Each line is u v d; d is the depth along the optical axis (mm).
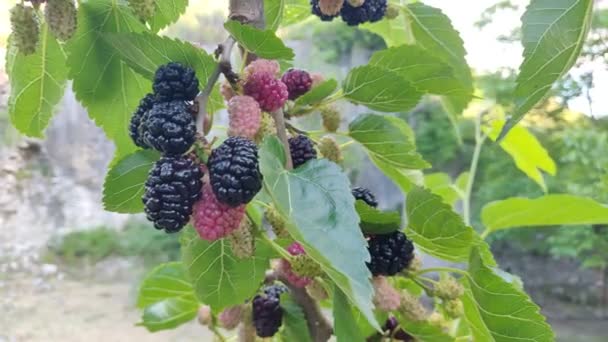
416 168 320
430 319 320
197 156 222
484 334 300
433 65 311
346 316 246
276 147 220
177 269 390
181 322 395
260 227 281
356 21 323
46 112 358
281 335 332
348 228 194
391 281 307
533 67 240
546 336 270
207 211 218
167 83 233
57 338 1171
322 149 298
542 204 365
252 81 241
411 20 387
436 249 290
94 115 324
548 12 237
